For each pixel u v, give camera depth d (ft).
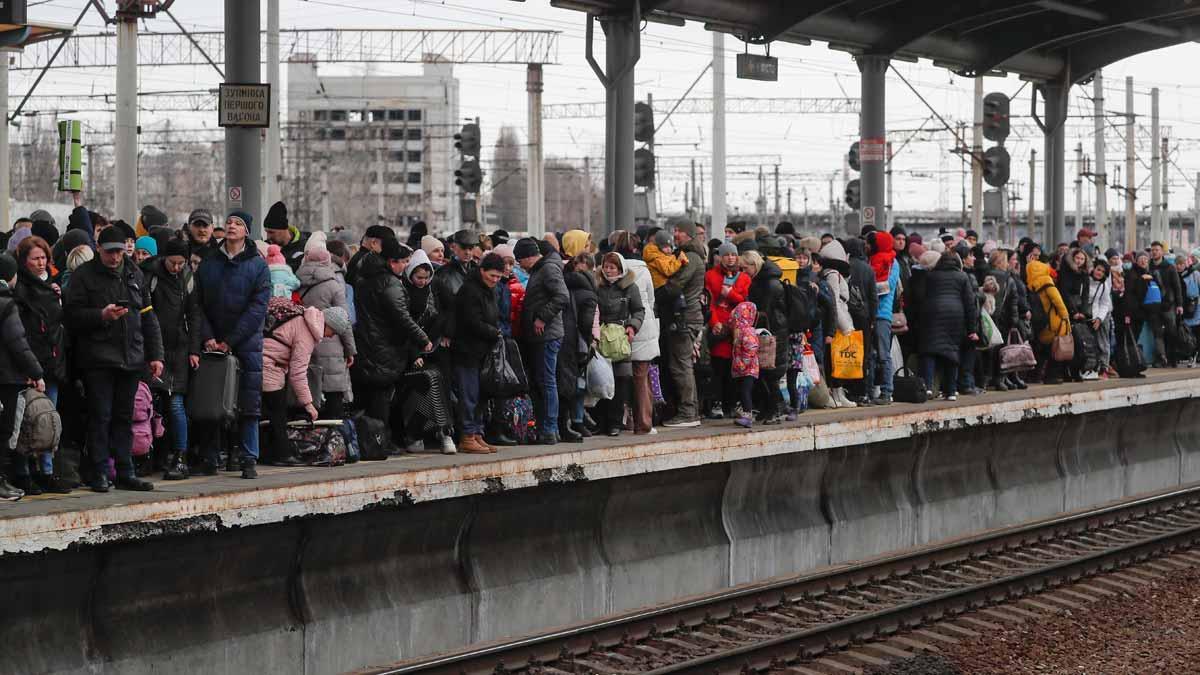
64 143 76.23
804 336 60.49
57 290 38.52
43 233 45.42
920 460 64.39
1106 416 76.89
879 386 66.03
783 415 58.23
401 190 539.70
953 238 70.74
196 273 41.63
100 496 37.14
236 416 41.68
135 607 37.19
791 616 47.57
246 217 47.19
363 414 46.91
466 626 45.37
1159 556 59.11
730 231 67.41
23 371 36.27
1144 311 86.02
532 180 168.04
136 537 35.55
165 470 41.47
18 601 34.50
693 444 51.85
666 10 76.89
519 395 49.52
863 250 64.28
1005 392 72.95
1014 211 323.78
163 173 395.55
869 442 59.57
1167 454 83.66
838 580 51.42
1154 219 215.92
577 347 51.39
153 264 41.55
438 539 44.88
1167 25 98.63
